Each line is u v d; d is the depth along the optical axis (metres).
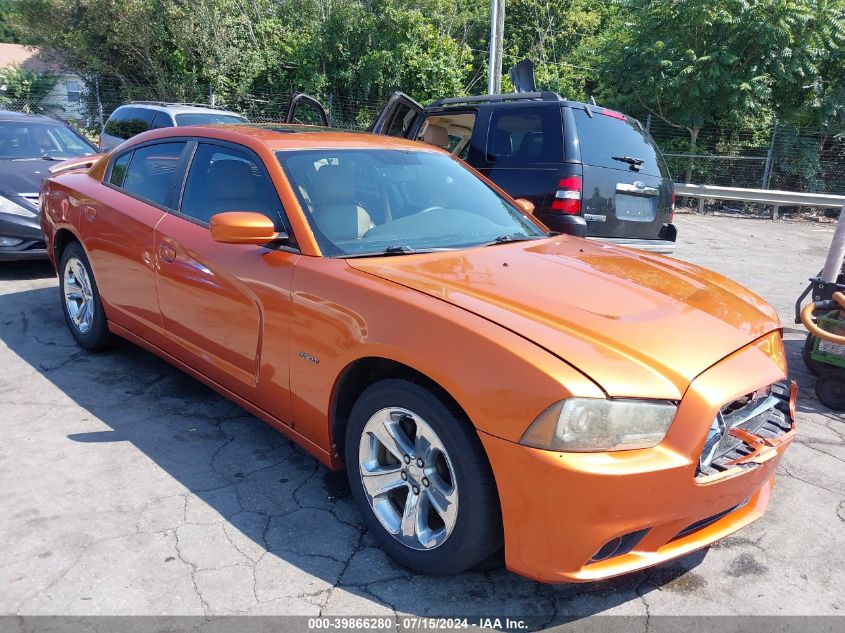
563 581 2.11
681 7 15.16
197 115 10.59
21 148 7.46
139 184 4.02
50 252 4.79
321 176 3.21
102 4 20.81
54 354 4.55
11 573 2.40
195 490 3.00
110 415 3.70
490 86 13.55
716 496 2.21
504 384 2.09
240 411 3.82
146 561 2.50
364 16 20.16
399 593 2.39
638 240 6.23
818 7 14.84
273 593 2.36
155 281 3.64
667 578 2.56
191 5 20.48
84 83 22.98
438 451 2.33
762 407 2.49
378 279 2.60
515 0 25.05
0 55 42.97
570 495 2.00
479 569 2.55
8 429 3.49
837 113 15.29
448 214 3.42
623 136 6.23
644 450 2.07
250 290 2.98
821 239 12.03
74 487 2.97
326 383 2.65
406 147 3.80
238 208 3.24
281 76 21.23
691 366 2.20
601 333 2.25
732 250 10.23
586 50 20.62
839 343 3.92
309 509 2.89
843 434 3.92
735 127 16.02
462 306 2.35
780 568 2.65
